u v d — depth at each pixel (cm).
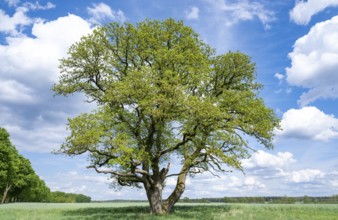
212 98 2948
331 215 2927
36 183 8288
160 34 3128
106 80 3083
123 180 3105
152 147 3116
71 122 2394
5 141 5991
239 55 3181
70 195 15512
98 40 3014
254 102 2856
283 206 4253
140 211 3438
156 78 2575
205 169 3033
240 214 2947
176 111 2569
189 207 3984
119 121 2841
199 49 3077
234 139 2709
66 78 3116
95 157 2709
